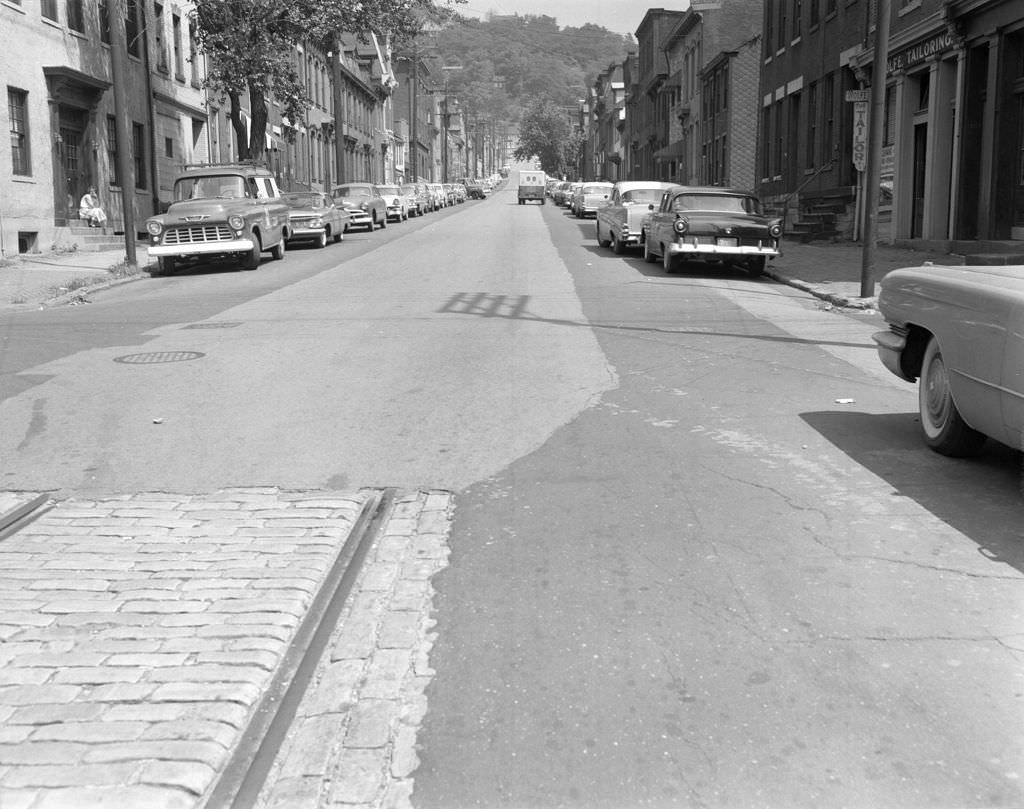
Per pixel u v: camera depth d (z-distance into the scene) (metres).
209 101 35.56
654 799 3.18
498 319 12.98
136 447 7.35
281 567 5.04
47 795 3.17
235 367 10.09
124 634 4.30
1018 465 6.45
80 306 15.81
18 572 5.04
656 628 4.29
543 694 3.80
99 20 27.36
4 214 22.45
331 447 7.22
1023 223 17.81
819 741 3.47
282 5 28.72
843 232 26.12
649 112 69.00
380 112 80.25
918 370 7.07
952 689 3.78
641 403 8.26
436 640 4.24
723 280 17.91
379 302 14.91
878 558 4.96
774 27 33.81
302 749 3.48
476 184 96.88
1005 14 17.44
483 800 3.20
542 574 4.88
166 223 20.14
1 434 7.76
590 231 32.97
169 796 3.16
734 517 5.57
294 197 27.42
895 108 23.16
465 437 7.36
